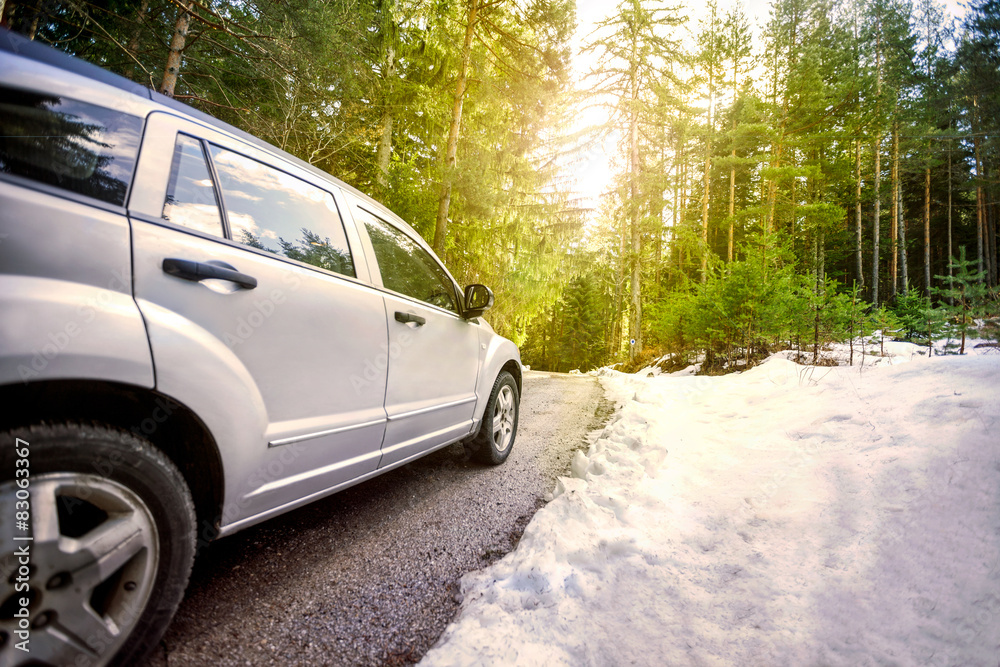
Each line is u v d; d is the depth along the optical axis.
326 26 6.89
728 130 22.97
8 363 0.89
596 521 2.17
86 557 0.97
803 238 22.41
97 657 0.99
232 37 6.65
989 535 1.44
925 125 21.11
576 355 38.91
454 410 2.75
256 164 1.69
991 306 5.38
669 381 7.29
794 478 2.29
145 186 1.28
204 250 1.36
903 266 22.89
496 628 1.48
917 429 2.33
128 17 6.23
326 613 1.61
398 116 12.19
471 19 11.09
